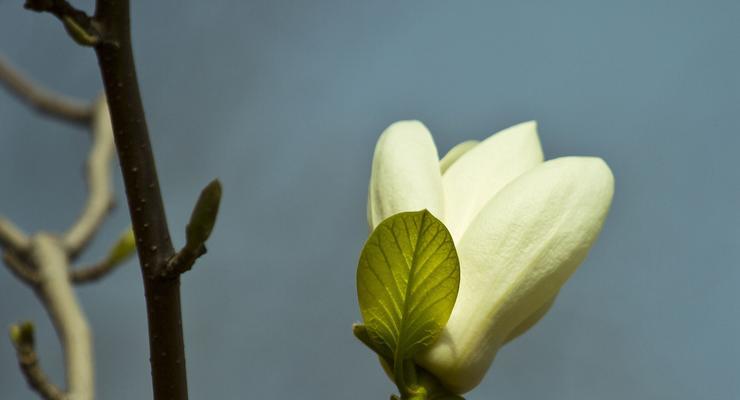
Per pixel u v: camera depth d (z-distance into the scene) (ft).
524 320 2.79
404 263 2.67
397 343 2.70
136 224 2.65
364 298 2.69
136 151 2.64
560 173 2.76
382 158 2.80
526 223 2.74
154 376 2.69
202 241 2.62
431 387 2.73
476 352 2.73
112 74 2.62
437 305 2.69
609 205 2.76
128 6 2.61
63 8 2.56
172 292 2.66
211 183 2.59
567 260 2.74
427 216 2.63
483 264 2.73
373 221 2.79
